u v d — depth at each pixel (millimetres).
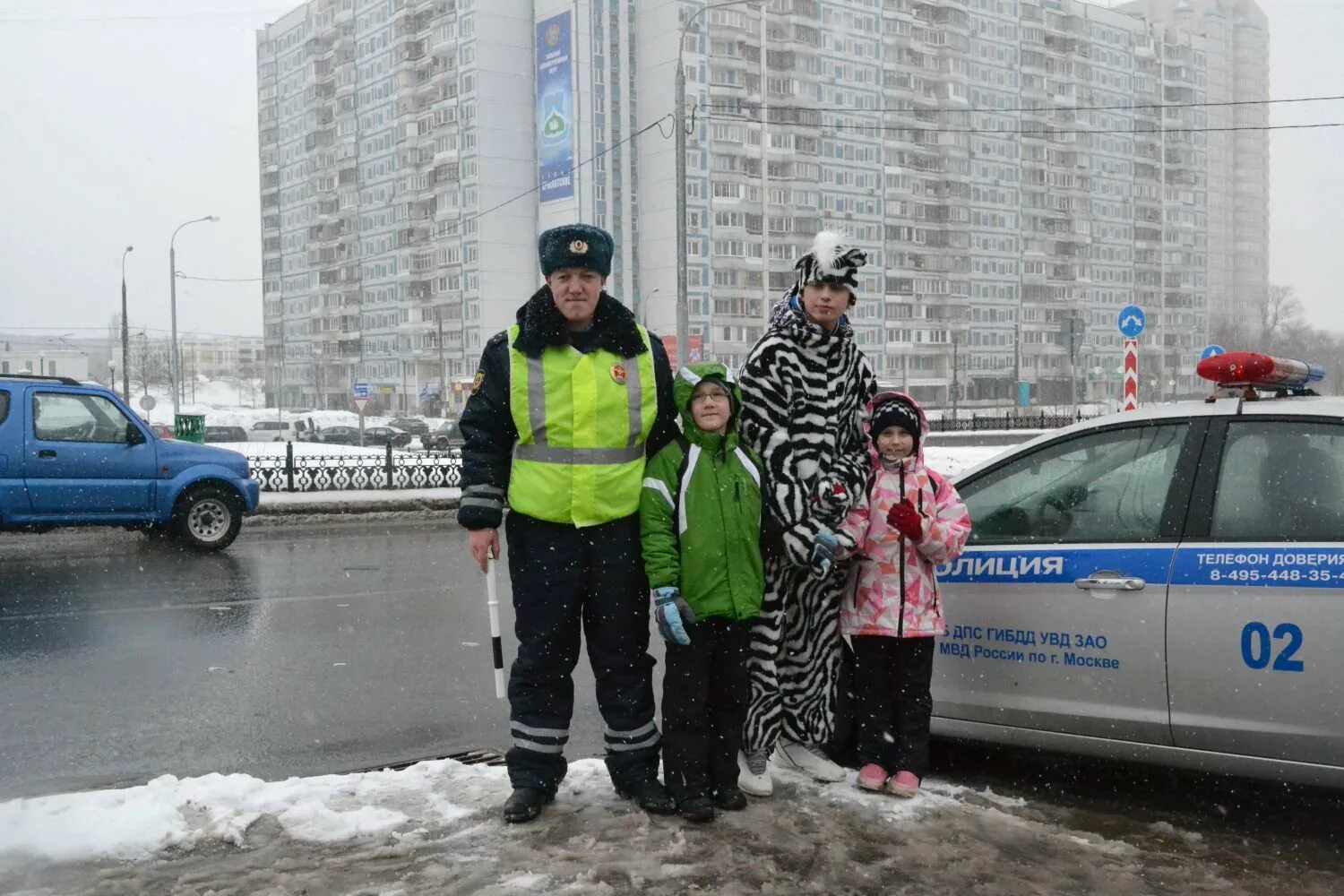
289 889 3309
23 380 11359
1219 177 113625
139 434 11914
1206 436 4125
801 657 4176
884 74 86500
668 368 4023
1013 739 4387
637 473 3877
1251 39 115500
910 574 4145
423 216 84562
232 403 125438
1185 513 4059
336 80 93500
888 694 4281
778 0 80750
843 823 3867
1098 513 4293
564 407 3777
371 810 3934
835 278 3895
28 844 3635
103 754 5254
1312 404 3996
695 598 3793
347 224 93938
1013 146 93250
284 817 3865
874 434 4141
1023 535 4465
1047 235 95688
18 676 6691
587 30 76375
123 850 3627
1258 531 3895
